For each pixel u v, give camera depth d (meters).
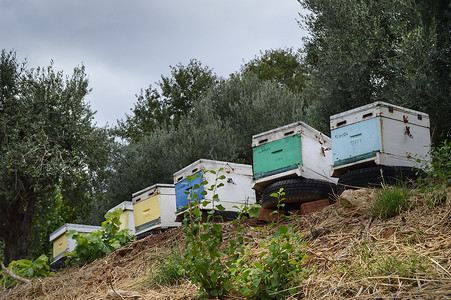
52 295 6.89
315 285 4.51
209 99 21.23
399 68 11.80
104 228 9.30
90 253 8.98
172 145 19.84
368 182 7.40
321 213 6.89
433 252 4.55
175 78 28.80
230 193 9.84
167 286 5.71
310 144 8.39
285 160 8.28
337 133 7.87
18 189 15.33
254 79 21.86
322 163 8.56
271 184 8.34
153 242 8.38
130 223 12.62
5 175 14.75
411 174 7.38
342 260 4.88
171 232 8.56
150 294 5.48
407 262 4.42
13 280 8.42
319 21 14.23
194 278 4.87
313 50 14.44
